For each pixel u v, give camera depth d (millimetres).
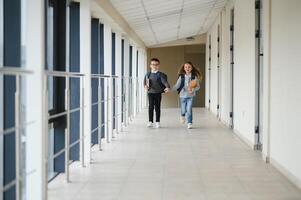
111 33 7094
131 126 7836
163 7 7254
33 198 2969
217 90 9594
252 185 3553
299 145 3420
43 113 2947
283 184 3588
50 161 4047
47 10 3793
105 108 5965
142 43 12227
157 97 7598
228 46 7730
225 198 3176
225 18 8281
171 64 14875
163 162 4504
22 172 2471
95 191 3379
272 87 4395
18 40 2865
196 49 14914
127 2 6145
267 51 4539
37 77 2934
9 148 2818
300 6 3389
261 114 5277
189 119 7461
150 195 3258
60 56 4062
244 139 5926
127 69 8336
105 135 5984
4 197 2824
